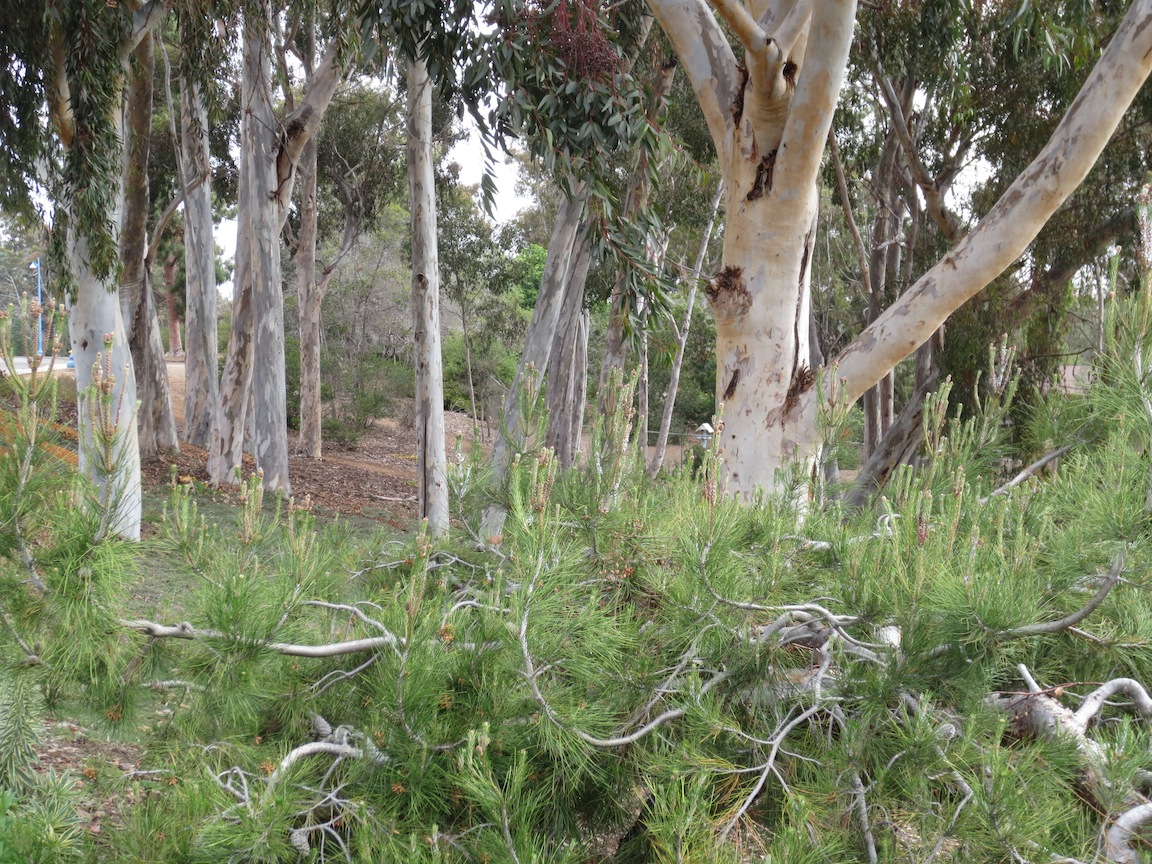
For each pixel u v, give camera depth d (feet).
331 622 10.03
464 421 98.99
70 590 7.18
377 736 8.20
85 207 24.88
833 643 9.64
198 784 7.64
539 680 8.65
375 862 7.29
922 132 51.90
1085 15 27.89
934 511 11.48
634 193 38.55
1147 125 42.22
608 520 10.73
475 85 22.70
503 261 85.10
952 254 19.85
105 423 7.39
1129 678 9.39
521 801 7.74
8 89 26.76
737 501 10.54
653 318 23.86
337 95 70.28
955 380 40.16
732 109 20.58
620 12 35.22
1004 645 8.36
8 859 7.23
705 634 9.22
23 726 9.69
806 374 20.25
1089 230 41.63
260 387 47.78
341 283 92.22
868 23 38.42
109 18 25.57
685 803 6.77
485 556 11.64
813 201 20.27
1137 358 9.38
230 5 32.76
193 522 8.84
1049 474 12.43
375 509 48.60
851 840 7.80
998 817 6.67
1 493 7.13
